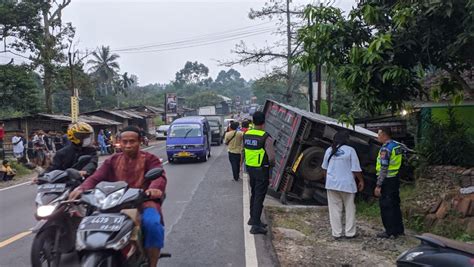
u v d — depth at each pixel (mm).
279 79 33188
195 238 7301
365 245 7164
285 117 12031
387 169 7523
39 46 30141
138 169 4621
